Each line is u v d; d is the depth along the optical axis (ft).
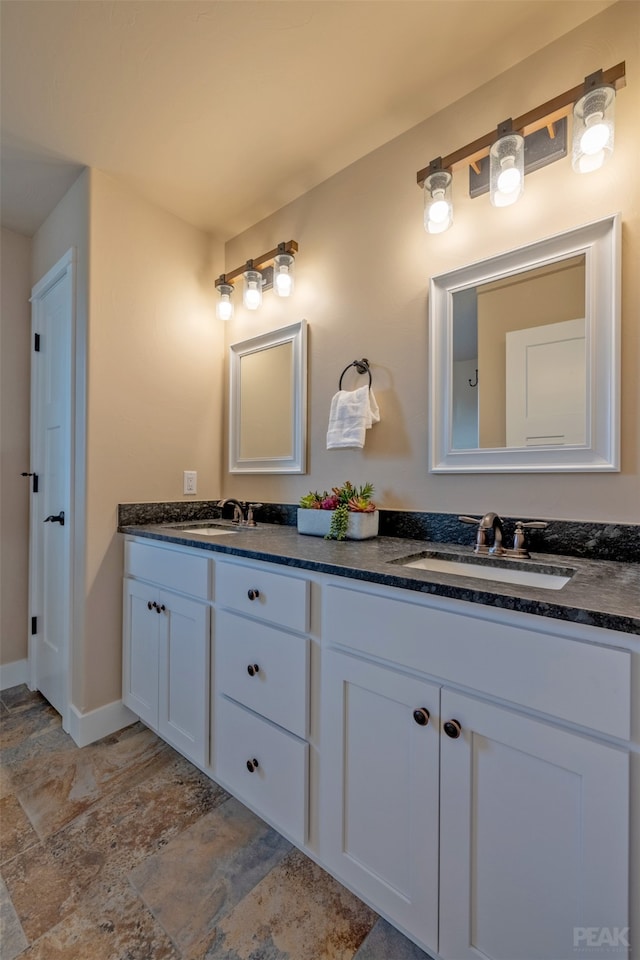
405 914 2.84
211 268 7.02
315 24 3.68
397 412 4.97
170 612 4.88
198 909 3.23
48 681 6.31
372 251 5.22
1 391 6.77
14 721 5.84
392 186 5.04
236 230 6.88
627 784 2.07
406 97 4.46
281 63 4.05
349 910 3.24
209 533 5.82
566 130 3.86
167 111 4.58
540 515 4.00
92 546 5.47
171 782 4.64
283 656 3.61
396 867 2.89
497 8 3.57
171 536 4.83
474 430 4.38
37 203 6.19
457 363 4.49
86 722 5.33
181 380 6.56
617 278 3.58
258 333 6.65
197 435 6.79
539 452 3.98
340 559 3.46
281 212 6.29
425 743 2.74
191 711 4.56
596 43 3.67
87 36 3.76
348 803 3.17
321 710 3.36
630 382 3.56
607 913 2.13
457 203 4.50
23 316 7.01
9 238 6.85
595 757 2.15
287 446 6.17
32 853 3.70
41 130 4.80
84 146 5.07
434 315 4.63
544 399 3.97
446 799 2.65
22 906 3.23
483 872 2.52
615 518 3.62
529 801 2.36
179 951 2.94
